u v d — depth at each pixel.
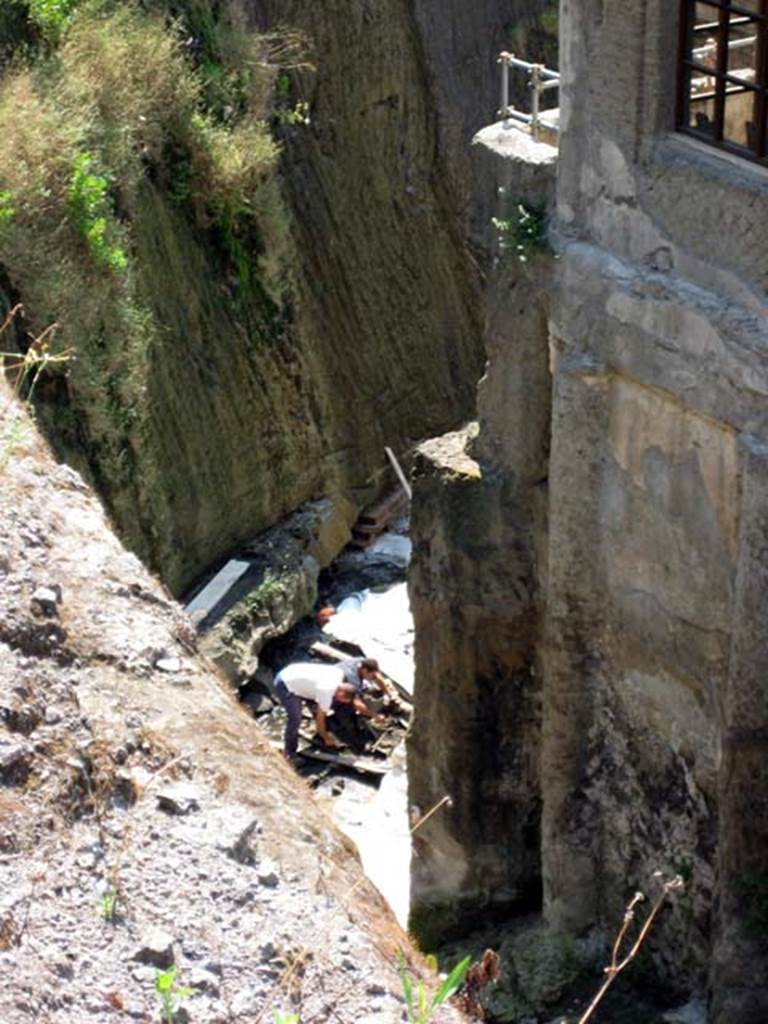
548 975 10.23
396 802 13.76
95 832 4.89
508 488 10.30
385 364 19.56
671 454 9.10
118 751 5.23
